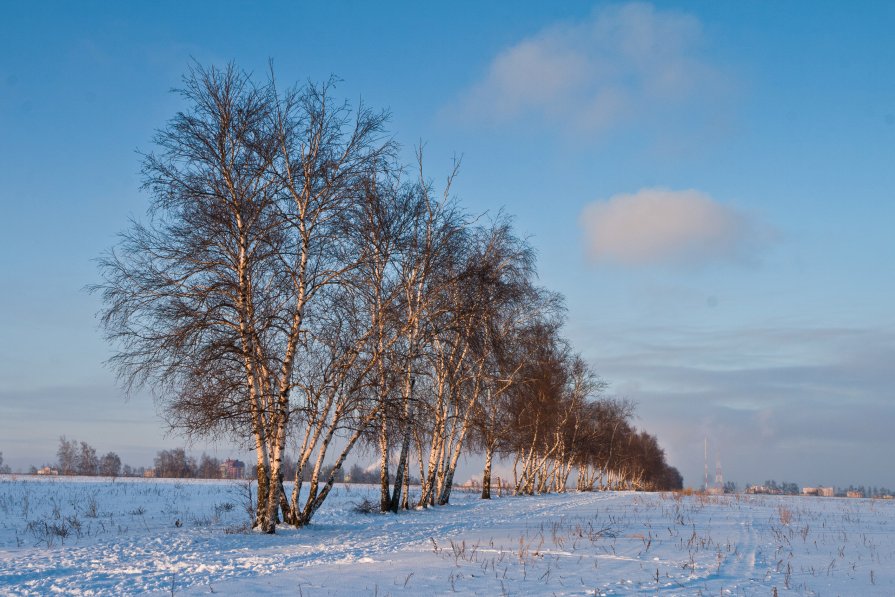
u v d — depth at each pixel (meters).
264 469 20.81
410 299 23.30
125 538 18.86
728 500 42.72
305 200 20.72
